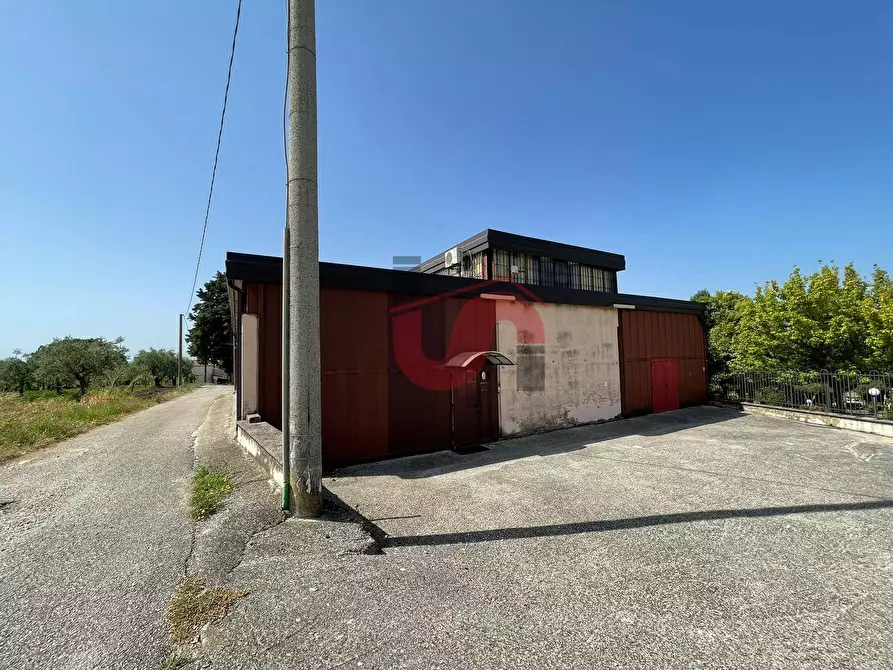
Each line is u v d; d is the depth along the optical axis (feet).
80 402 48.08
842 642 7.62
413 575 9.99
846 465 21.79
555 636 7.68
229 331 117.91
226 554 10.59
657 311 43.98
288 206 13.75
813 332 39.81
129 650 7.09
